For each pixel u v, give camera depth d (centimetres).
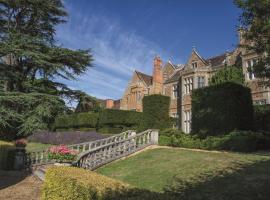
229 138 1767
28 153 2131
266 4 1234
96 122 3578
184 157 1485
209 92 2123
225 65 3544
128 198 506
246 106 2038
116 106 5975
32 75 3272
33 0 3031
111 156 1792
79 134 3084
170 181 1201
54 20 3334
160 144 2120
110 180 716
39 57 2941
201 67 3903
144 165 1540
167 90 4541
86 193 597
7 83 3083
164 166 1418
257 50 1366
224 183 1000
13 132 2992
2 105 2762
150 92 4769
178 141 2050
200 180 1115
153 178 1295
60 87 3309
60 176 738
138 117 3409
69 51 3102
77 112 3894
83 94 3312
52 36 3422
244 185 945
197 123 2183
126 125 3403
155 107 2686
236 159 1284
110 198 542
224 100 2005
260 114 2475
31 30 3306
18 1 3045
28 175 1748
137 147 1902
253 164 1152
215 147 1831
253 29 1315
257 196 868
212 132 2047
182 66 4728
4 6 3169
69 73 3241
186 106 3978
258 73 1384
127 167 1591
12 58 3183
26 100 2798
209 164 1275
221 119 2003
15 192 1288
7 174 1761
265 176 979
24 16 3275
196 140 1964
